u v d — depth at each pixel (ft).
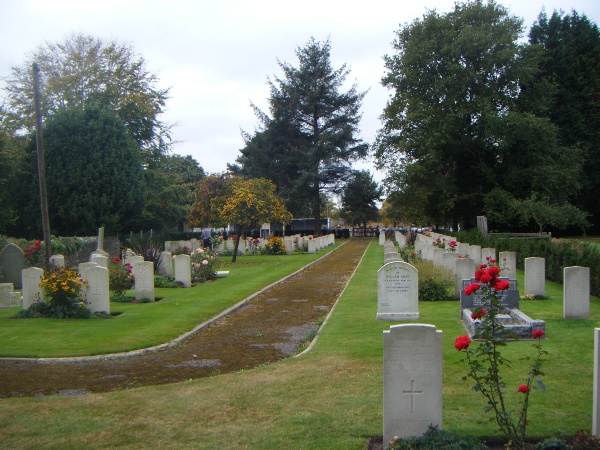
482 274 19.93
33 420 23.17
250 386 27.45
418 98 150.10
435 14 149.38
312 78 212.23
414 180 153.99
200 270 78.74
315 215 220.64
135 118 153.07
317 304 57.57
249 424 22.20
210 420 22.77
